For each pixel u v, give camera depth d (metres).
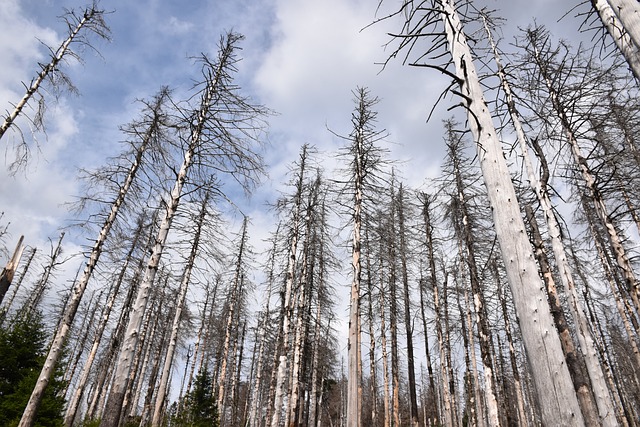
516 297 3.51
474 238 13.31
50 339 19.47
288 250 17.94
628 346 20.31
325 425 37.44
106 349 27.23
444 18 5.35
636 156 9.02
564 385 2.99
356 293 11.67
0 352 15.41
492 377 11.26
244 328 29.83
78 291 10.55
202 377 18.97
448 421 17.50
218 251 14.20
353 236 13.23
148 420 21.98
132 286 18.56
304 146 18.69
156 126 11.38
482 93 4.58
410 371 17.05
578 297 7.69
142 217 15.15
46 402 14.56
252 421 24.30
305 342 20.03
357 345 10.86
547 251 11.22
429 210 17.36
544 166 8.39
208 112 10.67
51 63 11.34
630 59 4.57
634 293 8.12
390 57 5.41
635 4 4.18
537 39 10.37
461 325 20.19
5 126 10.19
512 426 18.80
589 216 11.54
